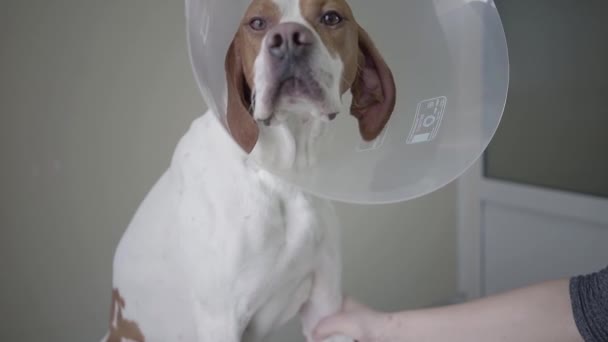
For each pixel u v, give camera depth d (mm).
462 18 1220
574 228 2150
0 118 1596
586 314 1177
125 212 1814
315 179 1190
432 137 1209
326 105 1133
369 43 1300
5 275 1653
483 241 2537
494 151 2424
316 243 1299
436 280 2576
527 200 2270
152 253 1349
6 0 1569
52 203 1697
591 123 2029
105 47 1711
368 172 1211
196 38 1000
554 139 2170
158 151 1836
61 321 1766
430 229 2512
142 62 1770
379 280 2398
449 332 1306
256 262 1208
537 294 1258
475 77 1170
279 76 1104
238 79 1196
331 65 1142
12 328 1682
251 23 1156
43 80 1641
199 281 1203
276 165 1196
